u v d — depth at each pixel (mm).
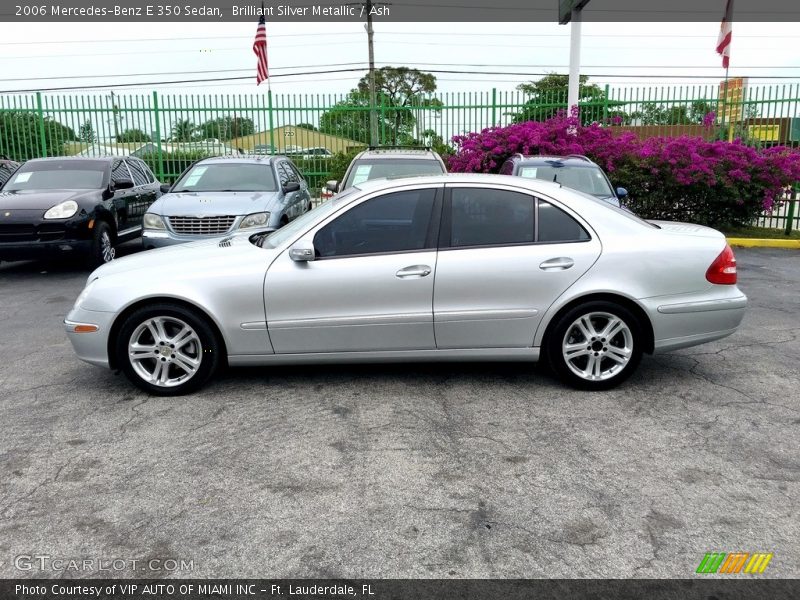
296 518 3381
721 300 5023
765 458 4012
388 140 17781
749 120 15406
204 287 4855
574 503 3510
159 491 3654
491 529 3277
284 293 4855
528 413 4680
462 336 4949
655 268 4914
